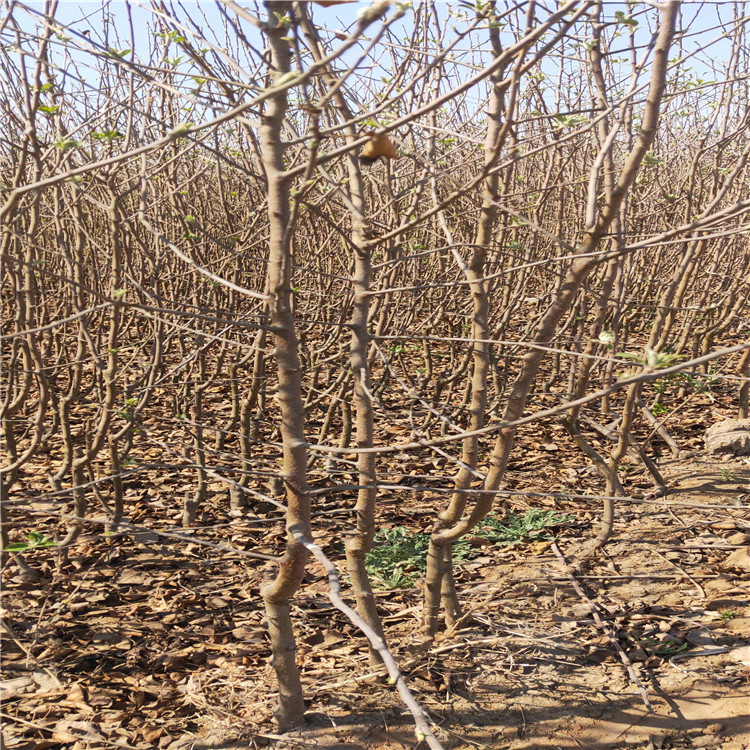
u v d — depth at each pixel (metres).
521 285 4.70
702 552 3.30
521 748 2.17
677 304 3.47
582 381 3.07
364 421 2.23
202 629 2.74
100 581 3.06
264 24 1.50
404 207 3.88
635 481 4.14
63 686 2.40
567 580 3.09
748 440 4.43
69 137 2.55
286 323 1.74
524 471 4.27
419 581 3.12
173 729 2.21
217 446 4.10
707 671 2.48
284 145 1.54
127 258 3.08
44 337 4.06
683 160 5.40
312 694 2.37
